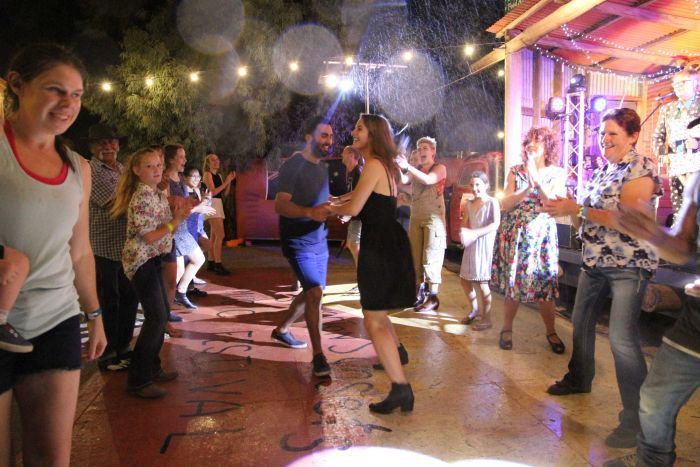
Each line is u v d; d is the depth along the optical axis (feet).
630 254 10.11
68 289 6.74
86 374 13.92
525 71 30.94
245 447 10.11
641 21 25.09
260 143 47.24
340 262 33.17
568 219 21.68
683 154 19.66
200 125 46.14
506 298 15.49
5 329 5.70
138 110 45.34
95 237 13.88
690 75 19.67
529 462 9.50
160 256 12.59
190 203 12.59
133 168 12.37
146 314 12.19
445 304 21.29
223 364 14.66
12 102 6.51
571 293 22.52
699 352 6.72
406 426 10.90
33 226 6.23
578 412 11.42
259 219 42.70
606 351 15.21
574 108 29.68
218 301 22.43
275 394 12.58
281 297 23.17
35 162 6.40
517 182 15.06
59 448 6.70
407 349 15.70
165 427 10.93
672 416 7.20
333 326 18.47
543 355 15.06
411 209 20.35
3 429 6.25
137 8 48.32
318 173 13.84
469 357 14.94
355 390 12.80
